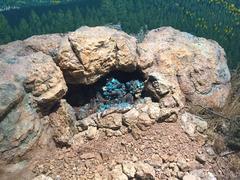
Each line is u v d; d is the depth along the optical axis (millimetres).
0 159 1493
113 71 2086
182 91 2064
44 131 1699
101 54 1865
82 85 2004
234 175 1671
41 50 1891
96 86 2033
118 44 1925
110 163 1645
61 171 1617
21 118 1565
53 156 1677
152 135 1762
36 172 1600
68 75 1853
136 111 1821
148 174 1572
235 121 1941
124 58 1931
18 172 1556
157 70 2055
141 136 1754
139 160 1656
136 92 2025
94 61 1847
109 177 1584
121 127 1796
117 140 1753
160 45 2152
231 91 2236
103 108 1959
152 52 2104
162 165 1639
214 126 1951
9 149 1515
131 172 1581
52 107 1764
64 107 1768
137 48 2074
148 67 2047
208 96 2098
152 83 1929
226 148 1829
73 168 1630
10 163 1535
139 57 2031
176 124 1834
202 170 1645
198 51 2193
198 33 16281
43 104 1685
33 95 1643
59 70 1753
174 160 1663
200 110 2025
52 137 1741
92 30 1932
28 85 1620
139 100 1972
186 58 2127
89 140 1758
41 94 1661
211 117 2018
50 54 1864
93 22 14914
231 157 1770
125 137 1765
